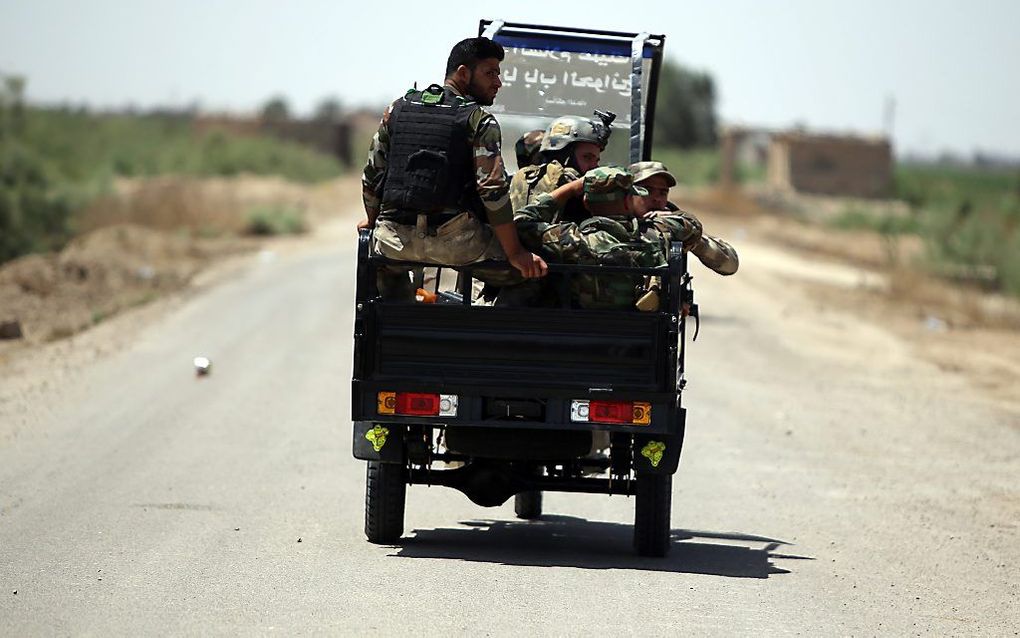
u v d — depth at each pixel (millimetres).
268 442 44750
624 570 28938
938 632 25156
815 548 33000
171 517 32781
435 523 34469
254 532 31438
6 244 109625
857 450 49656
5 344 67625
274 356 66062
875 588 28656
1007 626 26000
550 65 36250
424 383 27625
